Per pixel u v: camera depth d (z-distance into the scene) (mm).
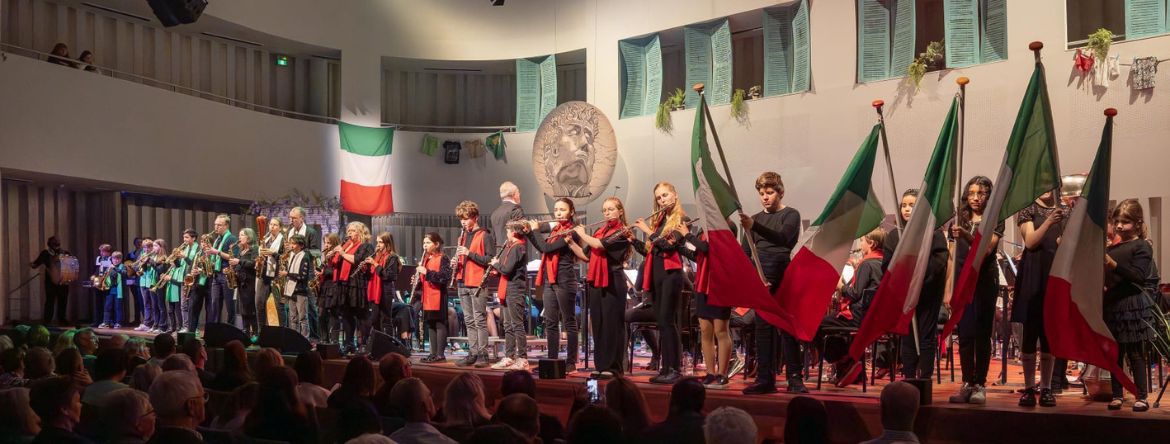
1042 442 5125
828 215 6539
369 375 5020
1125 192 11844
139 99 15078
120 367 5660
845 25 14609
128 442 3918
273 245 10992
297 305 10406
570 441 3500
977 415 5312
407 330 10672
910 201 6582
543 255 7734
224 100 17891
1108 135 5562
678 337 6828
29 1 15188
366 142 18312
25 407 4270
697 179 6668
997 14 13078
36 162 13539
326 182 17906
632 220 17000
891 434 3965
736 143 15773
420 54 18875
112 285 14859
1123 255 5480
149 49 16875
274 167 17188
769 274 6262
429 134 18875
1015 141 5910
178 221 17453
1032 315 5531
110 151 14586
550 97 18406
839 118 14555
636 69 17438
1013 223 12172
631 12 17375
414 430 4039
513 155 18719
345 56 18328
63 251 15078
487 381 7355
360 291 9500
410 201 18672
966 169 13211
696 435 4008
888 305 6074
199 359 7055
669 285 6773
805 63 14984
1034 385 5488
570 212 7629
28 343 8617
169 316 13148
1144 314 5406
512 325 8023
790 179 15070
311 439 4680
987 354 5613
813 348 7812
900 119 13859
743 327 7559
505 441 3191
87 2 15703
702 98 6828
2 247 15141
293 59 18969
